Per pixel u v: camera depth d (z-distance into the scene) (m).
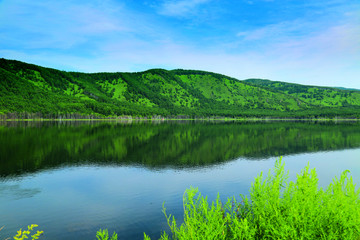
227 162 39.81
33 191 25.03
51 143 59.47
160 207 20.44
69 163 38.66
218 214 8.17
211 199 21.91
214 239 7.47
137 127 130.00
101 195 23.69
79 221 18.00
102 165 37.38
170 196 23.20
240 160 41.47
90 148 52.97
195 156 44.84
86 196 23.45
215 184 26.97
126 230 16.55
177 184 27.19
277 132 96.19
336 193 7.58
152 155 45.66
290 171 32.94
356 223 6.67
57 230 16.66
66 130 99.50
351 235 6.53
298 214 7.11
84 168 35.47
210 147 55.44
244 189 24.98
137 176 30.91
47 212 19.66
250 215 8.81
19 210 20.11
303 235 6.75
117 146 56.09
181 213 19.11
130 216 18.70
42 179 29.52
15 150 49.16
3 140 63.28
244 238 7.85
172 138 73.56
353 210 6.86
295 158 42.94
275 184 8.52
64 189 25.66
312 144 60.75
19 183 27.92
